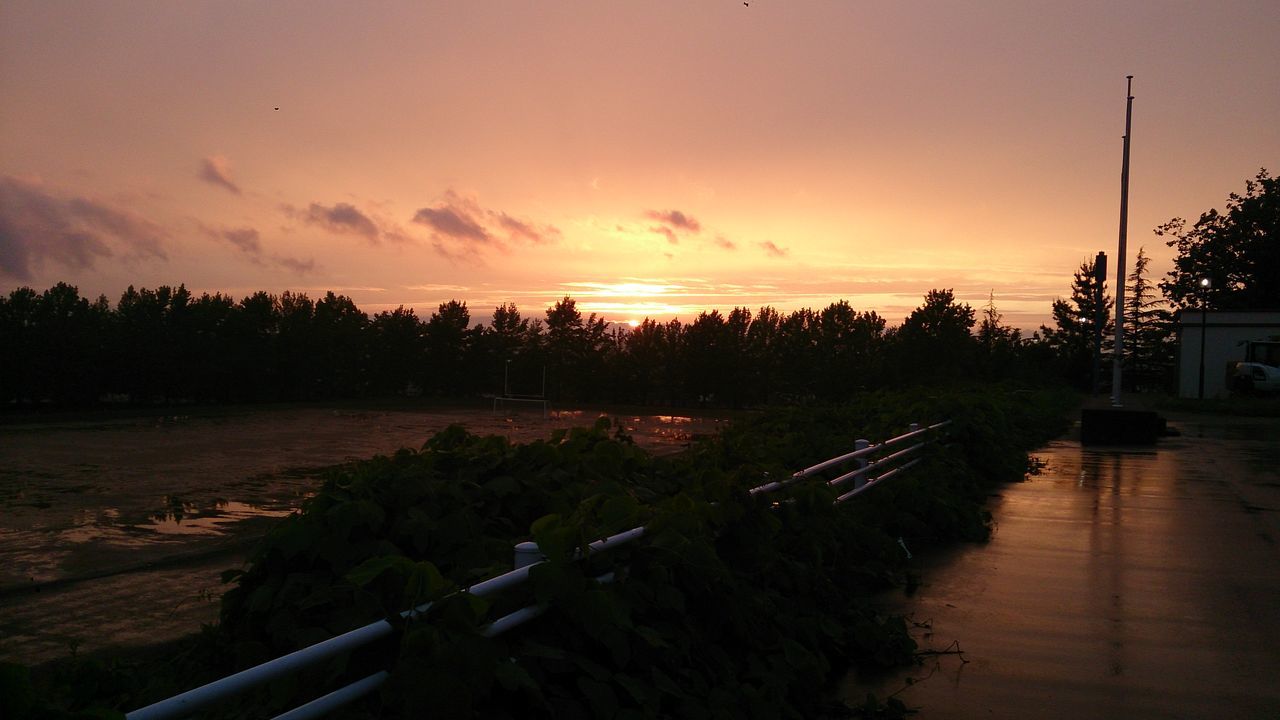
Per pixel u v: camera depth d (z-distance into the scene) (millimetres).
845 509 8086
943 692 4891
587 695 3447
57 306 45562
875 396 15195
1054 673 5184
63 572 8477
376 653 3242
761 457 7598
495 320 63531
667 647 3834
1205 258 65562
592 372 60469
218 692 2309
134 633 6219
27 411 43562
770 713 4184
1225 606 6602
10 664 2098
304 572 4465
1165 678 5086
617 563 4184
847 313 52500
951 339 41281
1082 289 76562
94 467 18984
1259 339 45969
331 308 58094
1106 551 8516
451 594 3166
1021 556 8312
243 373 51844
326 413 44375
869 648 5418
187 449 23656
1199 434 22234
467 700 2893
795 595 5887
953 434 13234
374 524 4445
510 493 5250
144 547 9820
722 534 5375
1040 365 49312
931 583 7293
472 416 42906
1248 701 4734
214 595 7277
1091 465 15477
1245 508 10930
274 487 15695
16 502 13555
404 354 60625
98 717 2090
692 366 55562
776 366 53906
